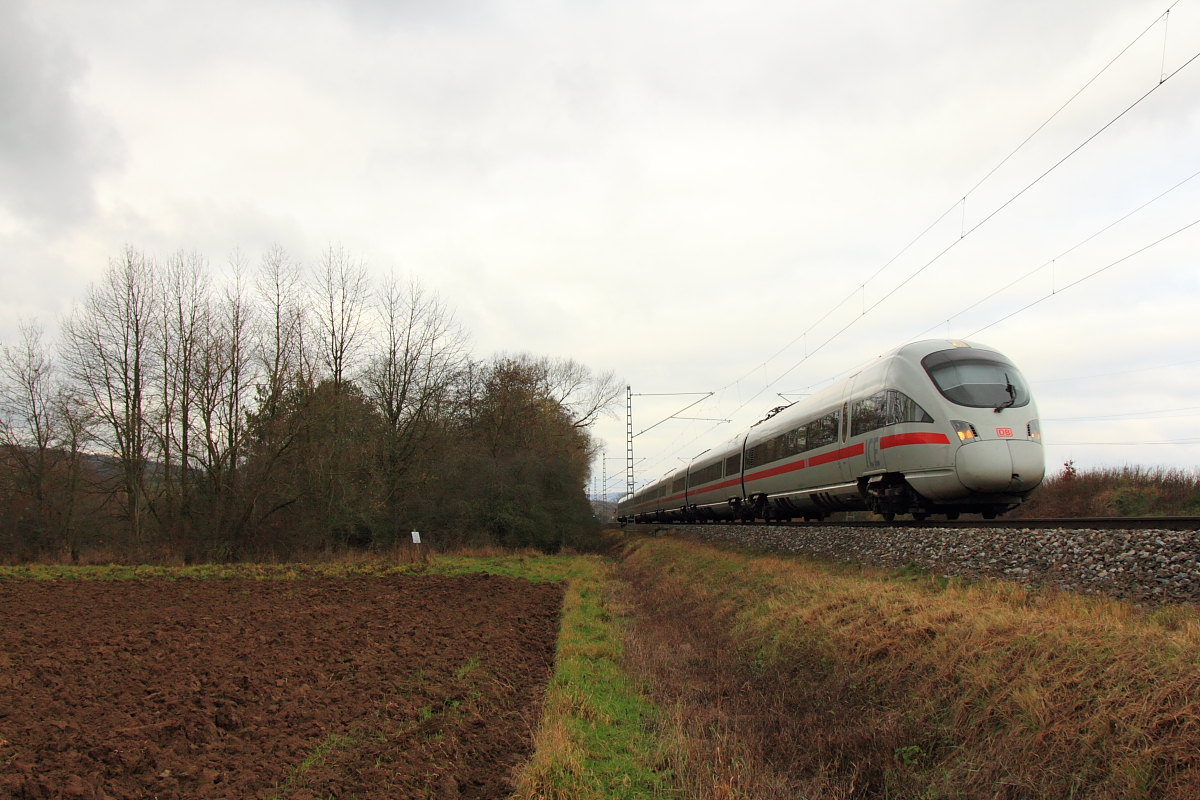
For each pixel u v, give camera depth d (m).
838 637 10.19
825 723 8.32
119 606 17.62
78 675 9.95
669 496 44.19
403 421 39.28
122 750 6.79
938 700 7.70
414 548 32.47
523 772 6.82
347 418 34.78
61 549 32.00
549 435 51.31
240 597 19.61
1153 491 23.66
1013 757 6.35
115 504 34.16
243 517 33.06
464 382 45.03
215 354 32.81
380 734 7.69
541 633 14.61
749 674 10.75
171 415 32.50
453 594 20.42
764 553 19.72
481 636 13.56
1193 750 5.21
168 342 33.06
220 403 32.97
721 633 13.64
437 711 8.81
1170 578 8.48
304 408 33.22
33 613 16.33
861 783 6.95
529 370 50.06
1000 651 7.54
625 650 12.48
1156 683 5.89
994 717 6.96
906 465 15.81
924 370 15.87
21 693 8.95
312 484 33.75
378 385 38.88
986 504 15.59
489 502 38.28
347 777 6.49
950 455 14.68
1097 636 6.94
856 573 13.81
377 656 11.55
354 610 17.05
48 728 7.46
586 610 17.47
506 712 9.10
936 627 8.75
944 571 11.80
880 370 17.50
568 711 8.80
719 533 27.11
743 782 6.71
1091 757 5.83
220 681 9.70
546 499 41.62
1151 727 5.59
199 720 7.86
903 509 16.86
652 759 7.45
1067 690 6.49
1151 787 5.29
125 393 33.31
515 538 38.12
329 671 10.49
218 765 6.66
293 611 16.72
